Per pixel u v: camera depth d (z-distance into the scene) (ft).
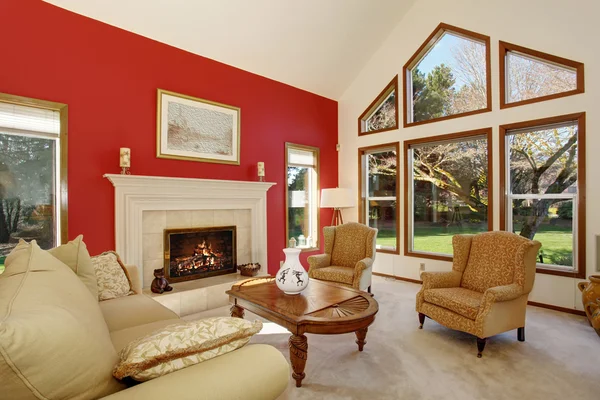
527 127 13.11
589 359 8.43
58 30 10.63
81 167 11.00
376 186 18.26
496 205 13.73
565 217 12.30
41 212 10.57
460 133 14.78
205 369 3.58
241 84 15.26
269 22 13.65
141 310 7.41
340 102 19.69
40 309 3.13
